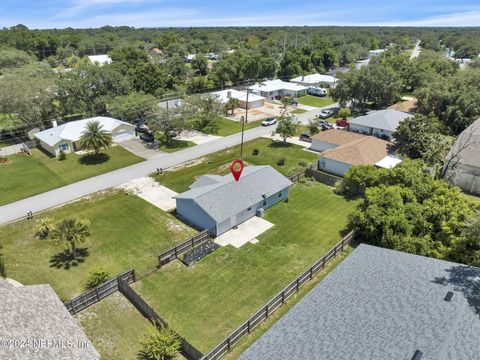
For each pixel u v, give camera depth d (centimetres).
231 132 6253
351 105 8056
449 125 6109
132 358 1981
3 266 2456
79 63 12812
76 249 2991
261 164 4831
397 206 2989
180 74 10744
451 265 2202
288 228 3322
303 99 8950
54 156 5122
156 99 7012
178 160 4956
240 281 2616
